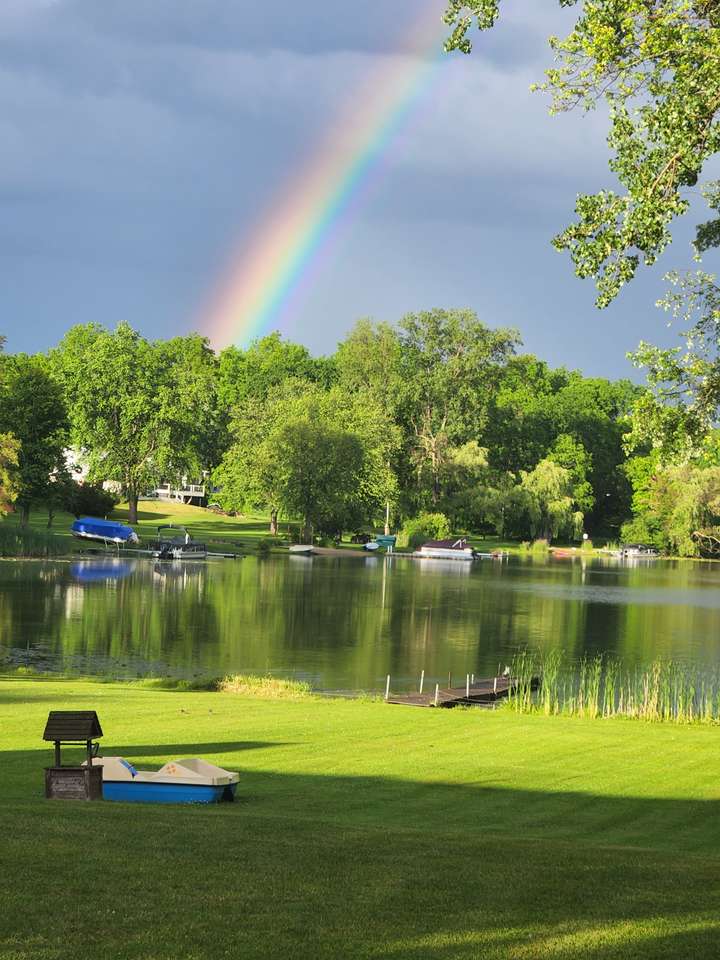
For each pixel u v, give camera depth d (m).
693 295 27.62
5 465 111.44
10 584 87.88
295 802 21.59
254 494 143.38
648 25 20.91
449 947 11.38
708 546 171.75
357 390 166.88
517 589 104.50
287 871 14.26
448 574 119.62
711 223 28.31
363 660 57.38
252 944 11.20
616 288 21.69
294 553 137.00
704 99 20.17
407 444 163.75
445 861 15.43
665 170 21.16
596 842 19.53
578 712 41.16
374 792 23.19
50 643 58.62
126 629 65.25
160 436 143.00
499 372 168.00
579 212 22.06
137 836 15.89
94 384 143.25
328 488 141.12
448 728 32.88
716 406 27.52
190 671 51.38
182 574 103.38
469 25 22.73
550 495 170.12
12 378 121.56
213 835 16.39
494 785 24.69
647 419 27.77
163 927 11.59
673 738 32.94
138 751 26.59
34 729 28.94
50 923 11.57
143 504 174.38
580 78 21.59
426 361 165.25
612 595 102.56
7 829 15.87
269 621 71.81
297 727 31.50
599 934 11.98
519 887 14.01
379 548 152.00
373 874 14.34
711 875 15.40
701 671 57.25
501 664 57.94
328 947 11.22
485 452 164.00
